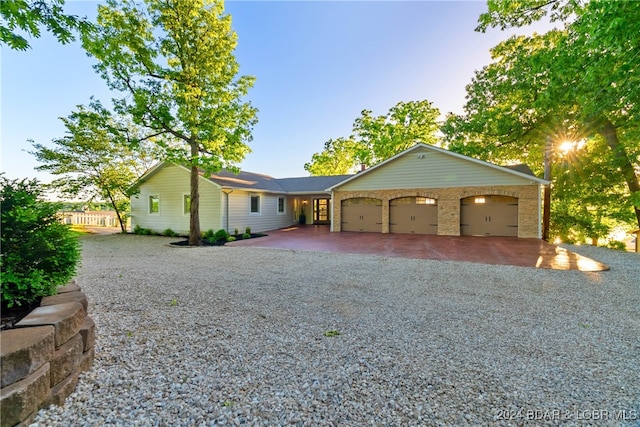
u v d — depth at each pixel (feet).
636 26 13.28
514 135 46.78
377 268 21.74
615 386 7.16
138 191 50.80
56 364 6.00
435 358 8.43
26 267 8.19
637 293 15.35
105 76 31.19
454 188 42.55
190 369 7.52
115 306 12.28
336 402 6.33
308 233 48.85
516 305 13.39
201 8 33.06
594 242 52.01
